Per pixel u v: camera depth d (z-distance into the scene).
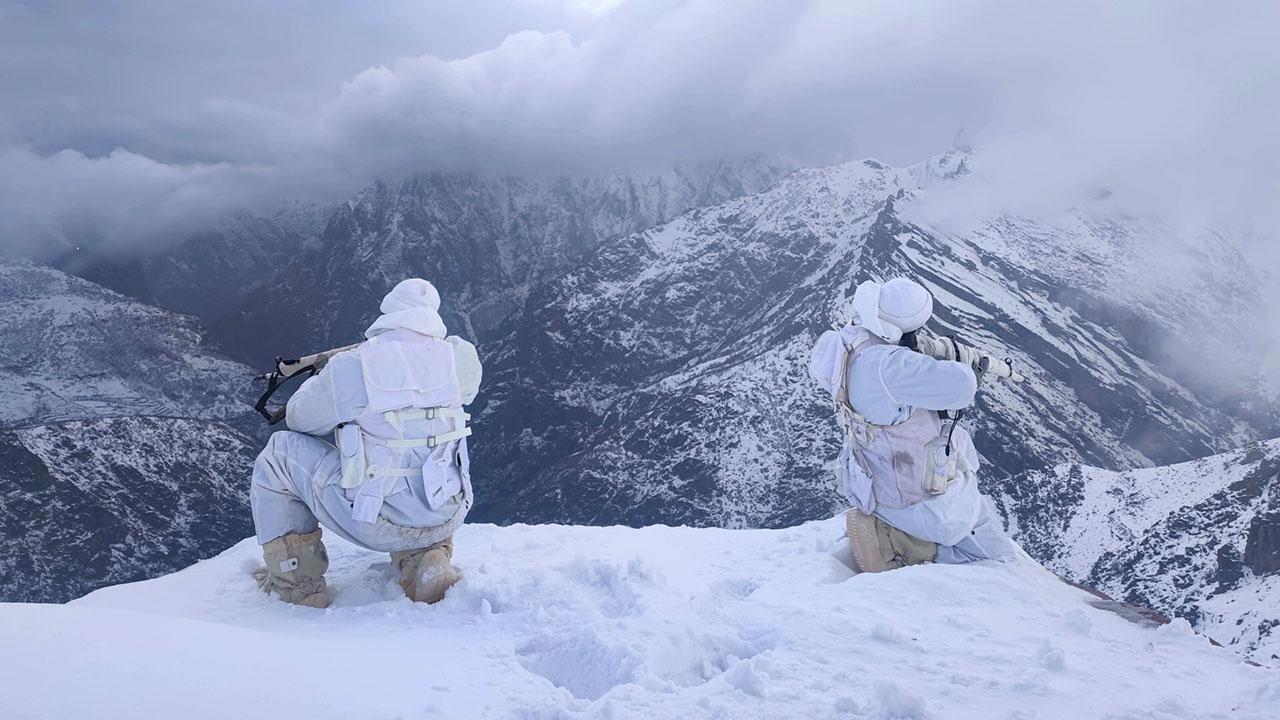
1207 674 3.52
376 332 4.93
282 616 4.57
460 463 4.98
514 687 3.38
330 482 4.77
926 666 3.47
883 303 5.29
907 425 5.17
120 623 3.20
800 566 5.47
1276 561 124.50
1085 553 148.12
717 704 3.14
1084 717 3.02
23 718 2.33
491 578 4.90
